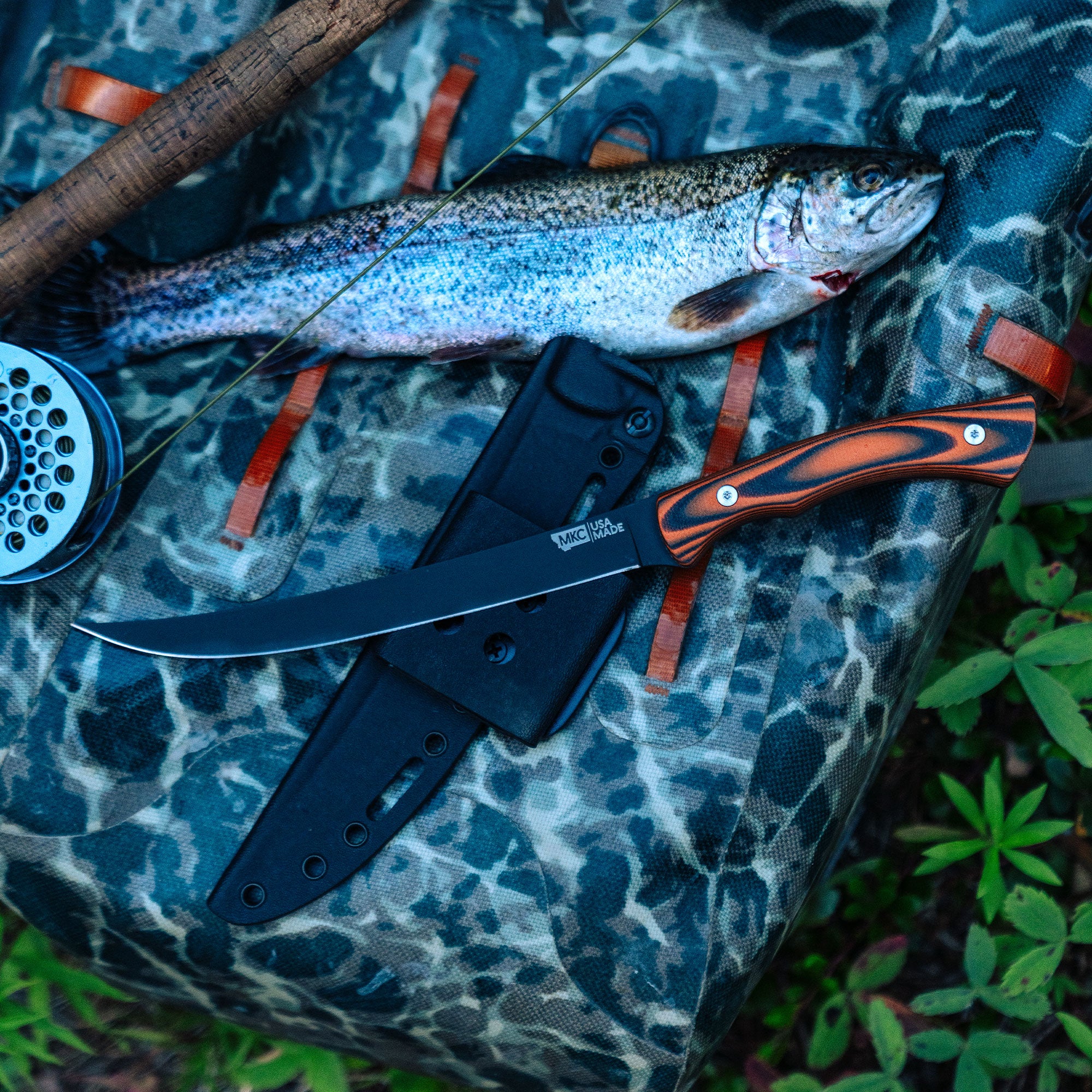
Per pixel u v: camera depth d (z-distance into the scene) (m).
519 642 0.71
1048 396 0.72
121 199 0.69
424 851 0.71
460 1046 0.72
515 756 0.71
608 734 0.71
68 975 0.78
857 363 0.73
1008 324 0.70
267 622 0.71
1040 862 0.77
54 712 0.72
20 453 0.69
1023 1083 0.82
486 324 0.72
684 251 0.71
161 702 0.72
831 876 0.82
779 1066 0.82
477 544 0.71
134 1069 0.80
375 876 0.71
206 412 0.74
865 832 0.84
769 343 0.73
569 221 0.72
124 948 0.72
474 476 0.72
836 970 0.83
